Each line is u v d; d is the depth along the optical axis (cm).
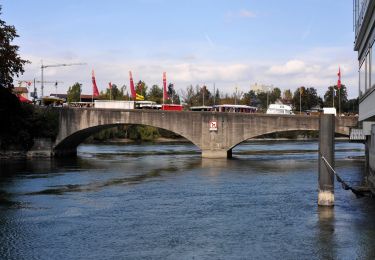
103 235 3488
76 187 5794
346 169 7581
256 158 9888
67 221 3938
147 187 5750
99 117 10181
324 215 4078
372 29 4447
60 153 10594
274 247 3167
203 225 3769
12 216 4141
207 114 9881
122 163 8900
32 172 7394
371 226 3691
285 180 6300
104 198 5003
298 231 3566
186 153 11744
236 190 5469
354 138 6062
